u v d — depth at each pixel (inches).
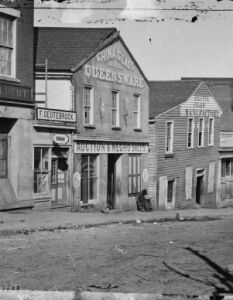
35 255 482.9
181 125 1462.8
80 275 404.5
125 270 429.1
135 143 1286.9
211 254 525.7
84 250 521.3
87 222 775.1
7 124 856.3
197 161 1557.6
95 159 1127.0
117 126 1203.2
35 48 1072.8
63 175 1003.9
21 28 872.9
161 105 1434.5
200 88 1553.9
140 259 482.6
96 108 1106.7
